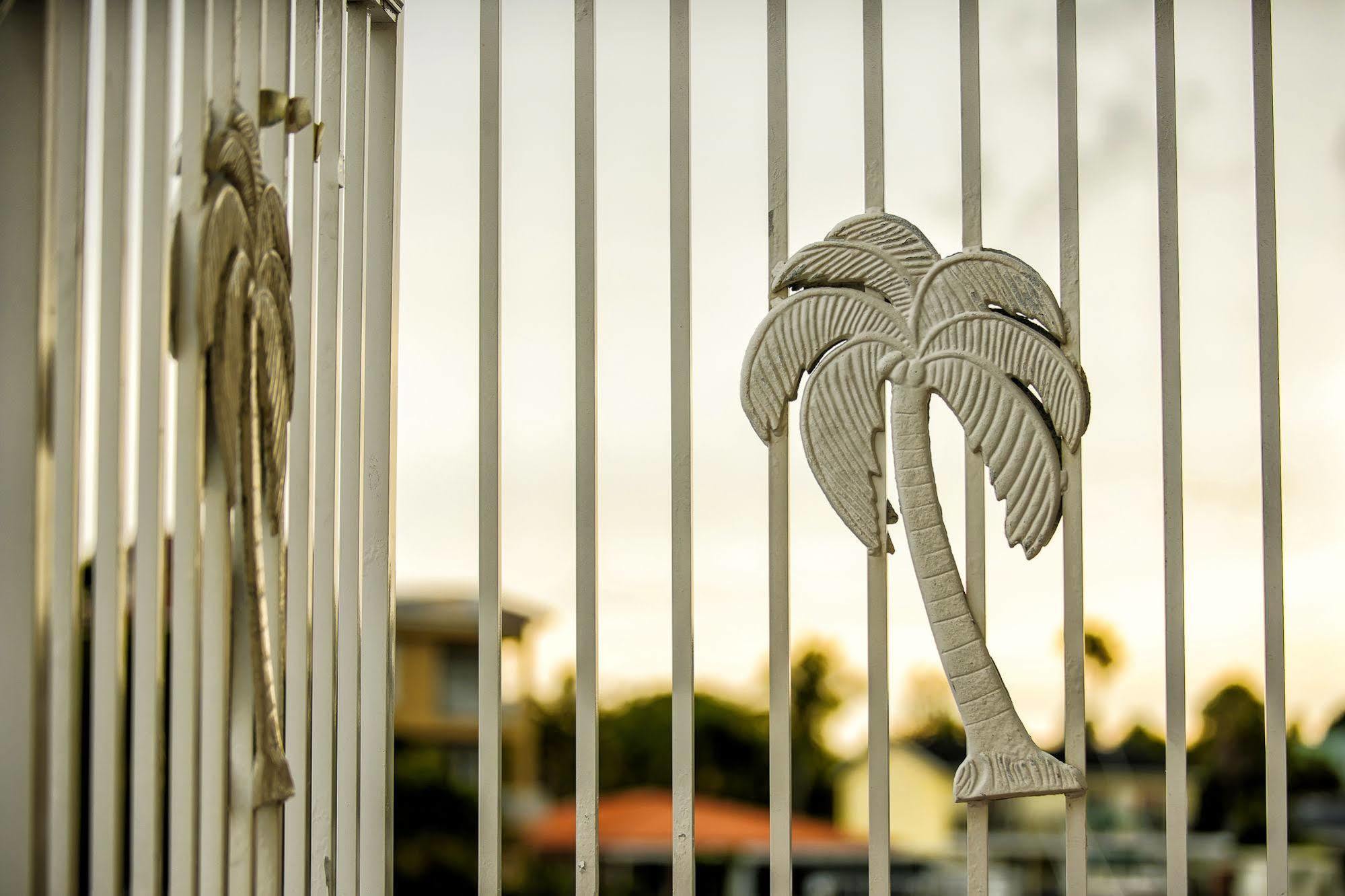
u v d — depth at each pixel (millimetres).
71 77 1935
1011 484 2562
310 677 2514
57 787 1866
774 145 2639
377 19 2748
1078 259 2584
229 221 2059
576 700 2498
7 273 1872
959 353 2586
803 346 2621
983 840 2531
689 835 2479
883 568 2564
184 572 2002
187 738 2010
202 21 2023
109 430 1954
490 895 2504
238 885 2088
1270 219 2562
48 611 1884
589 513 2518
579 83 2605
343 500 2609
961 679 2543
